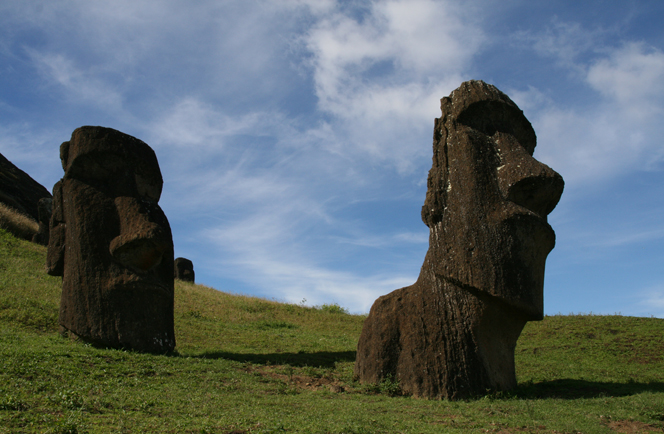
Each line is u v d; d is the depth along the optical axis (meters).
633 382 10.73
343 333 18.22
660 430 6.65
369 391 9.48
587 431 6.44
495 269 8.97
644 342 14.84
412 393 9.24
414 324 9.71
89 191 11.09
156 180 11.80
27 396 6.40
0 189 31.89
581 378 11.22
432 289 9.66
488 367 9.20
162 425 5.86
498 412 7.63
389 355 9.79
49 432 5.18
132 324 10.62
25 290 15.15
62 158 11.83
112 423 5.79
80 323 10.52
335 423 6.56
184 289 21.95
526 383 10.46
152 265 10.94
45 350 8.88
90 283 10.69
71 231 11.11
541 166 9.23
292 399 8.12
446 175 9.98
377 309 10.30
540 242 9.30
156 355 10.14
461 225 9.45
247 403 7.47
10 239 21.31
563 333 16.53
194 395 7.55
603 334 15.99
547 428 6.64
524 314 9.12
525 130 10.31
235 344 14.15
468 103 9.93
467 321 9.24
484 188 9.41
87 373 8.02
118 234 10.94
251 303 21.61
